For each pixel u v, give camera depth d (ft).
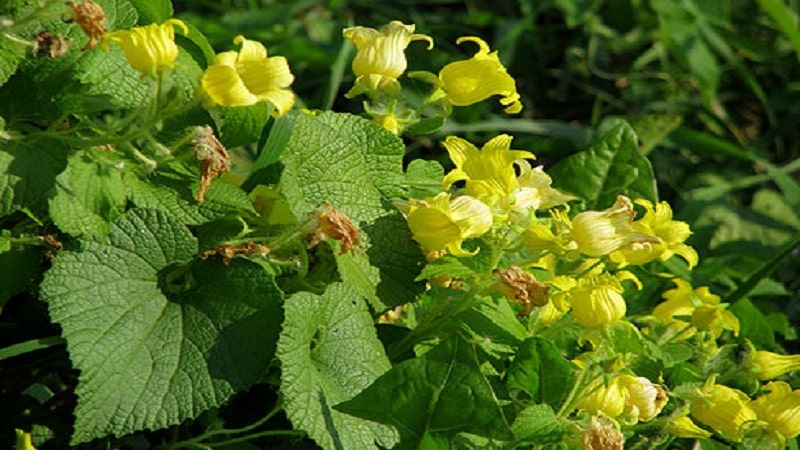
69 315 1.39
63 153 1.43
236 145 1.62
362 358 1.51
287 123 1.58
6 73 1.42
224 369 1.43
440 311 1.67
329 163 1.58
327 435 1.42
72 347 1.37
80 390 1.36
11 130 1.48
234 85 1.39
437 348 1.45
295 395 1.40
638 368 1.74
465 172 1.64
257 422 1.58
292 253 1.58
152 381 1.40
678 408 1.68
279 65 1.43
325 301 1.48
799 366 1.79
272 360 1.45
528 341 1.59
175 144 1.47
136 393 1.39
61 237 1.52
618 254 1.73
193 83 1.55
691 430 1.68
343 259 1.52
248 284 1.47
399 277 1.59
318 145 1.57
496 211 1.60
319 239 1.46
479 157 1.64
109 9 1.53
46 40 1.40
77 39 1.48
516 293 1.57
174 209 1.48
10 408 1.59
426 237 1.57
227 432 1.56
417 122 1.69
